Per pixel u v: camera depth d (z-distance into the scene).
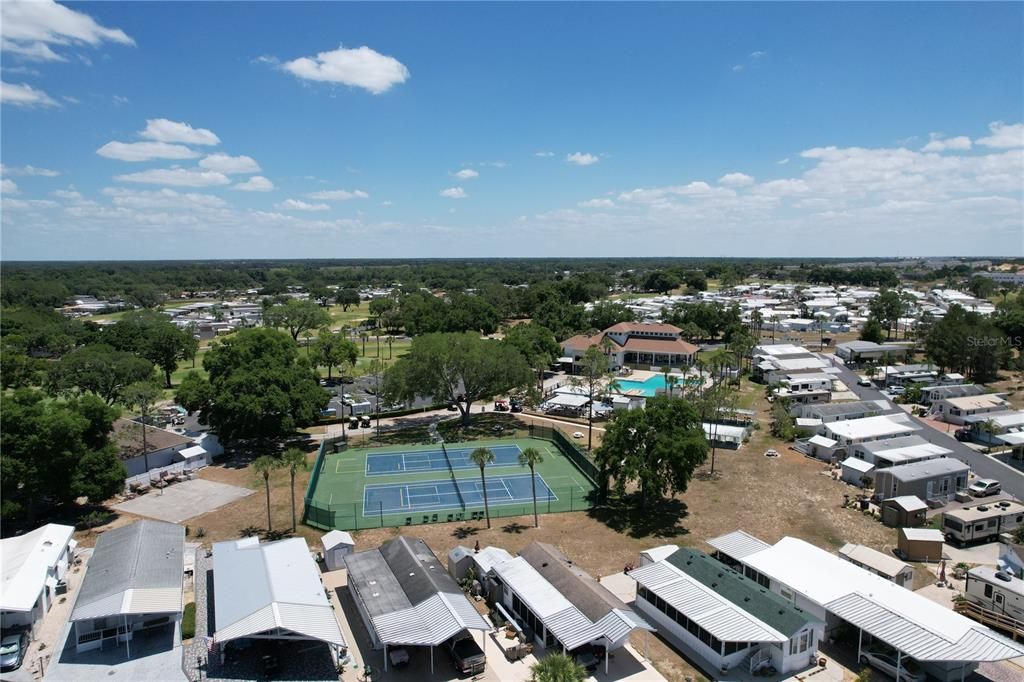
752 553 52.88
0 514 58.34
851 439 86.69
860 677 38.78
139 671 39.69
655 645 43.88
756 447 93.00
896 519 64.12
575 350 157.00
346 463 85.62
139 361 111.44
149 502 70.25
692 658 42.34
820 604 44.88
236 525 63.94
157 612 42.62
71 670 39.72
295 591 44.44
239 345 94.19
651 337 164.25
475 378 100.62
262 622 39.91
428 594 44.16
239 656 41.09
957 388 116.50
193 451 81.81
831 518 66.50
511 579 47.62
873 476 75.50
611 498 72.50
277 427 85.06
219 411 84.62
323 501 71.19
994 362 135.88
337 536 56.31
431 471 82.19
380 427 104.62
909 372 138.75
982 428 95.38
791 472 81.44
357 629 44.97
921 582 52.53
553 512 68.25
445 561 55.97
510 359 102.81
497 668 40.81
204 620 45.34
